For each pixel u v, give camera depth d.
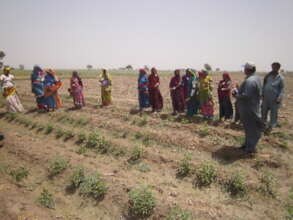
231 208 4.62
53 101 12.08
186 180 5.63
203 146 6.92
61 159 6.86
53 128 9.47
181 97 9.73
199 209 4.59
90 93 18.84
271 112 7.44
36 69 11.84
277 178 5.28
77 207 5.11
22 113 12.23
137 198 4.73
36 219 4.74
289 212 4.38
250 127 6.00
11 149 7.93
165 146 7.32
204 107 8.69
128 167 6.41
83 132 8.57
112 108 11.67
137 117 9.86
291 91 18.92
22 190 5.76
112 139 8.12
